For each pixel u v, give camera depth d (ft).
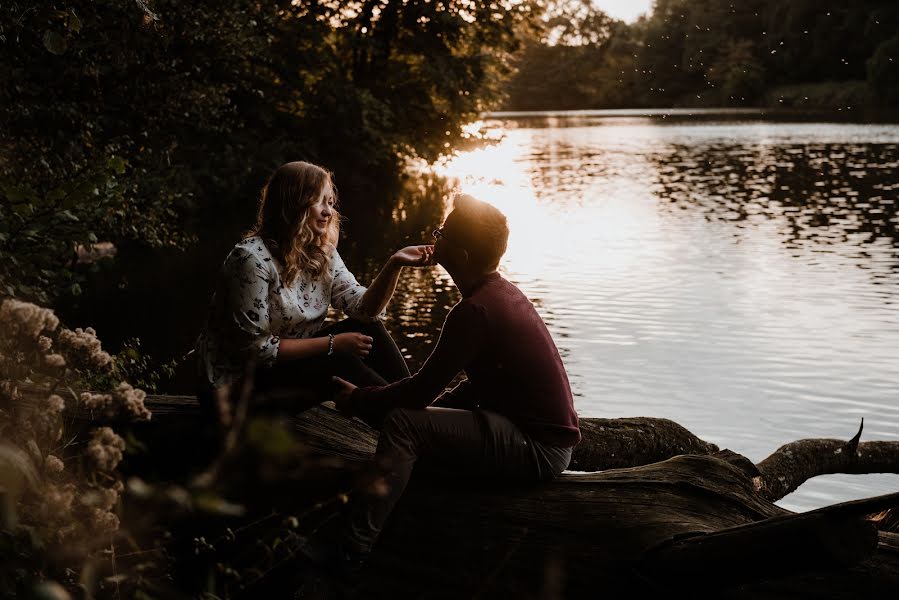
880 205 63.67
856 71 268.41
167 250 50.49
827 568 8.60
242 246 10.58
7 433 7.33
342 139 76.48
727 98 300.20
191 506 6.04
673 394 23.62
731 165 101.09
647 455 15.46
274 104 73.87
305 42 75.72
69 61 23.80
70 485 6.94
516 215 65.62
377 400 10.09
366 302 11.18
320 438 11.25
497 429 10.03
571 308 34.12
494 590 9.96
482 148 84.74
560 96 364.79
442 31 81.61
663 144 141.79
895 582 9.06
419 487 10.61
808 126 174.29
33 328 7.34
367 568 10.44
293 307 10.78
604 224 59.47
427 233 58.65
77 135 27.48
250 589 10.73
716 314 32.48
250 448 10.36
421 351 28.76
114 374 12.57
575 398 23.41
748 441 20.35
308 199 10.66
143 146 33.55
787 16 281.95
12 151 21.11
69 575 6.92
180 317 34.55
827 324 30.55
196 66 34.81
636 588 9.38
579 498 10.18
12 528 6.36
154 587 7.97
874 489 18.06
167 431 11.18
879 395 23.17
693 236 52.42
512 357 9.98
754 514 10.16
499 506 10.25
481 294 9.98
